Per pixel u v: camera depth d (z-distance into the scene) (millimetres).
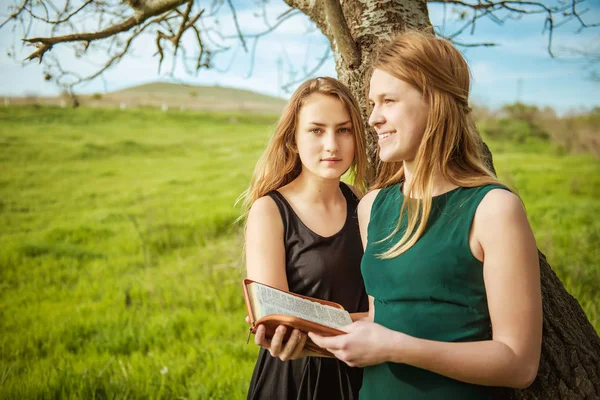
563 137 28672
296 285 1763
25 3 2650
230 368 3973
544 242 7375
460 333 1244
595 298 5109
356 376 1818
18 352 4797
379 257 1396
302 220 1786
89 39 2631
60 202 16359
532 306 1158
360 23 2123
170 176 21641
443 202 1315
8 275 8297
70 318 5832
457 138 1344
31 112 39469
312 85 1746
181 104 68375
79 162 25047
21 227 12727
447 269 1252
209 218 11609
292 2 2428
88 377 3803
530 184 15984
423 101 1318
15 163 23562
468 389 1248
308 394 1758
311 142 1726
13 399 3539
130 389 3668
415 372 1295
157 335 5102
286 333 1338
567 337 1644
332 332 1298
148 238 10328
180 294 6477
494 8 2850
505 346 1150
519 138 30719
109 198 16844
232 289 6453
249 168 22781
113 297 6715
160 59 3193
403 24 2088
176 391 3646
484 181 1285
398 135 1341
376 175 2053
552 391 1556
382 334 1234
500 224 1185
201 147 32031
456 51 1367
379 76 1368
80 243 10836
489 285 1192
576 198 14180
